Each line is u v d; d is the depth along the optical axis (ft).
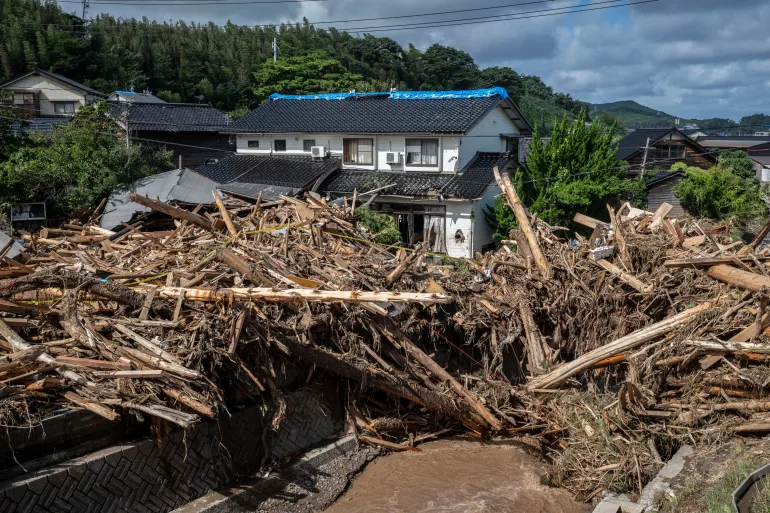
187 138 97.76
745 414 25.90
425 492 25.16
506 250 40.32
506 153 79.77
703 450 25.00
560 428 28.94
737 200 82.64
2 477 17.63
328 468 26.07
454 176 76.38
